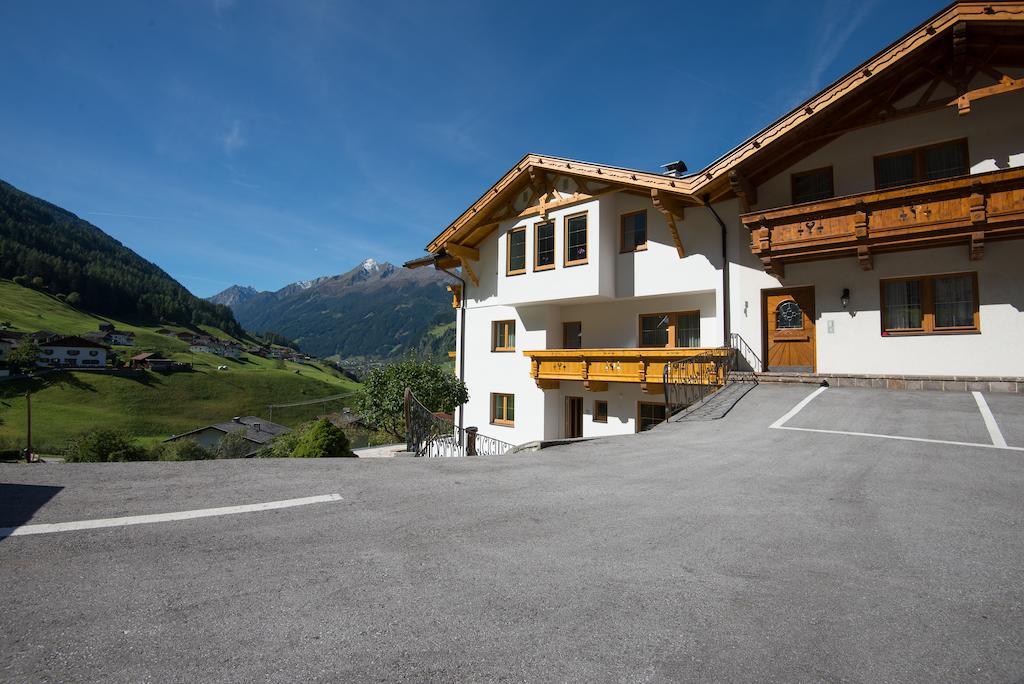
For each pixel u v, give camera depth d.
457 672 2.25
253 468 5.58
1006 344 11.02
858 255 11.81
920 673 2.36
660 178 14.23
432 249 20.75
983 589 3.23
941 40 10.97
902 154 12.32
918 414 9.37
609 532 4.13
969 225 10.34
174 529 3.71
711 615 2.85
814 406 10.51
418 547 3.65
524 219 18.14
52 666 2.13
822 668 2.38
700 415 10.52
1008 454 6.86
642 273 15.95
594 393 17.75
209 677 2.12
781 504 4.96
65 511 3.90
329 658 2.30
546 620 2.73
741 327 14.01
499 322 20.62
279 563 3.26
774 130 12.36
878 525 4.38
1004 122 11.22
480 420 20.81
